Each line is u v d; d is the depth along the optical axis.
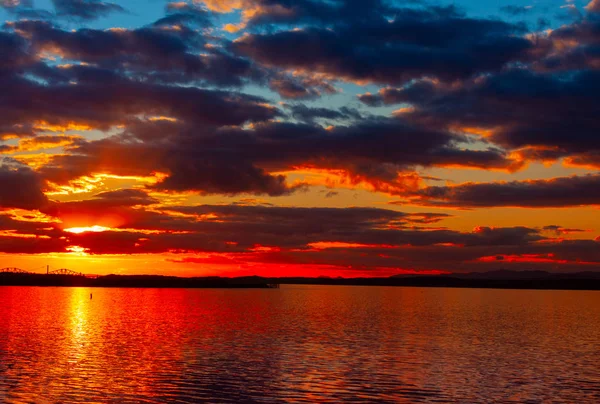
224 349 67.50
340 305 182.00
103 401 41.78
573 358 62.34
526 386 47.47
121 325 100.56
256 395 43.78
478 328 97.50
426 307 171.62
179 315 128.38
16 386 46.28
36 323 104.44
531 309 165.50
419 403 41.91
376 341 76.00
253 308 160.75
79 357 61.00
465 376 51.44
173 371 52.84
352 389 45.91
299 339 78.00
